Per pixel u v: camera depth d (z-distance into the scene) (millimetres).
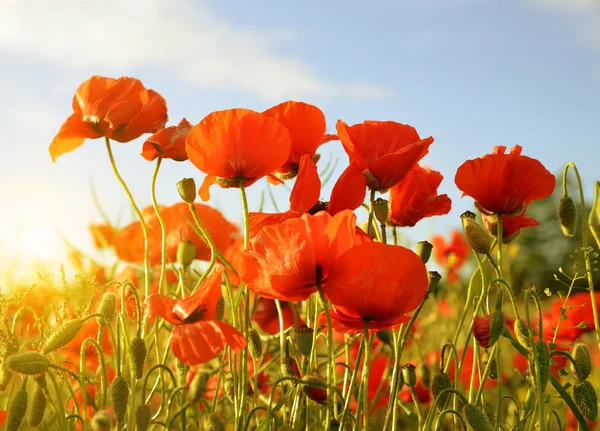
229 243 1025
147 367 1092
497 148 915
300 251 746
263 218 815
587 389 816
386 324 769
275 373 1102
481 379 884
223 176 827
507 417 1053
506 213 858
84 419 760
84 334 890
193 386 737
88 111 873
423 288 748
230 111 817
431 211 879
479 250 833
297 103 877
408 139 858
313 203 815
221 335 739
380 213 842
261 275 761
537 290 858
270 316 1018
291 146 881
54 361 881
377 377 1123
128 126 874
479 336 792
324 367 1083
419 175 866
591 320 1035
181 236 1011
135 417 742
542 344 802
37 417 759
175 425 870
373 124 858
